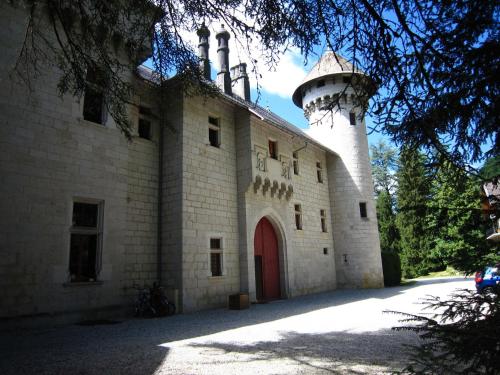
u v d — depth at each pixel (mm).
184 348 7020
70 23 5527
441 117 3645
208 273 14031
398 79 3891
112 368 5660
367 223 22516
